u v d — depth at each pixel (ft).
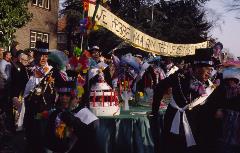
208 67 16.90
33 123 17.60
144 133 20.33
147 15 106.83
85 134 14.23
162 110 22.71
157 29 103.81
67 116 14.12
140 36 24.86
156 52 28.02
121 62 27.55
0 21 50.11
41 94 18.13
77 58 17.84
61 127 14.07
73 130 14.15
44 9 84.69
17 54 30.40
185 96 16.90
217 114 17.29
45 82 18.34
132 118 20.03
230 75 17.35
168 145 16.92
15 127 27.30
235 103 17.47
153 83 27.91
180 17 111.96
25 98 18.37
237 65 18.02
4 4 50.21
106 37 88.33
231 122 17.38
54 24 88.02
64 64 18.39
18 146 24.35
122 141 19.88
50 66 18.60
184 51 32.78
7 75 26.81
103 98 20.62
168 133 16.90
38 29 83.15
